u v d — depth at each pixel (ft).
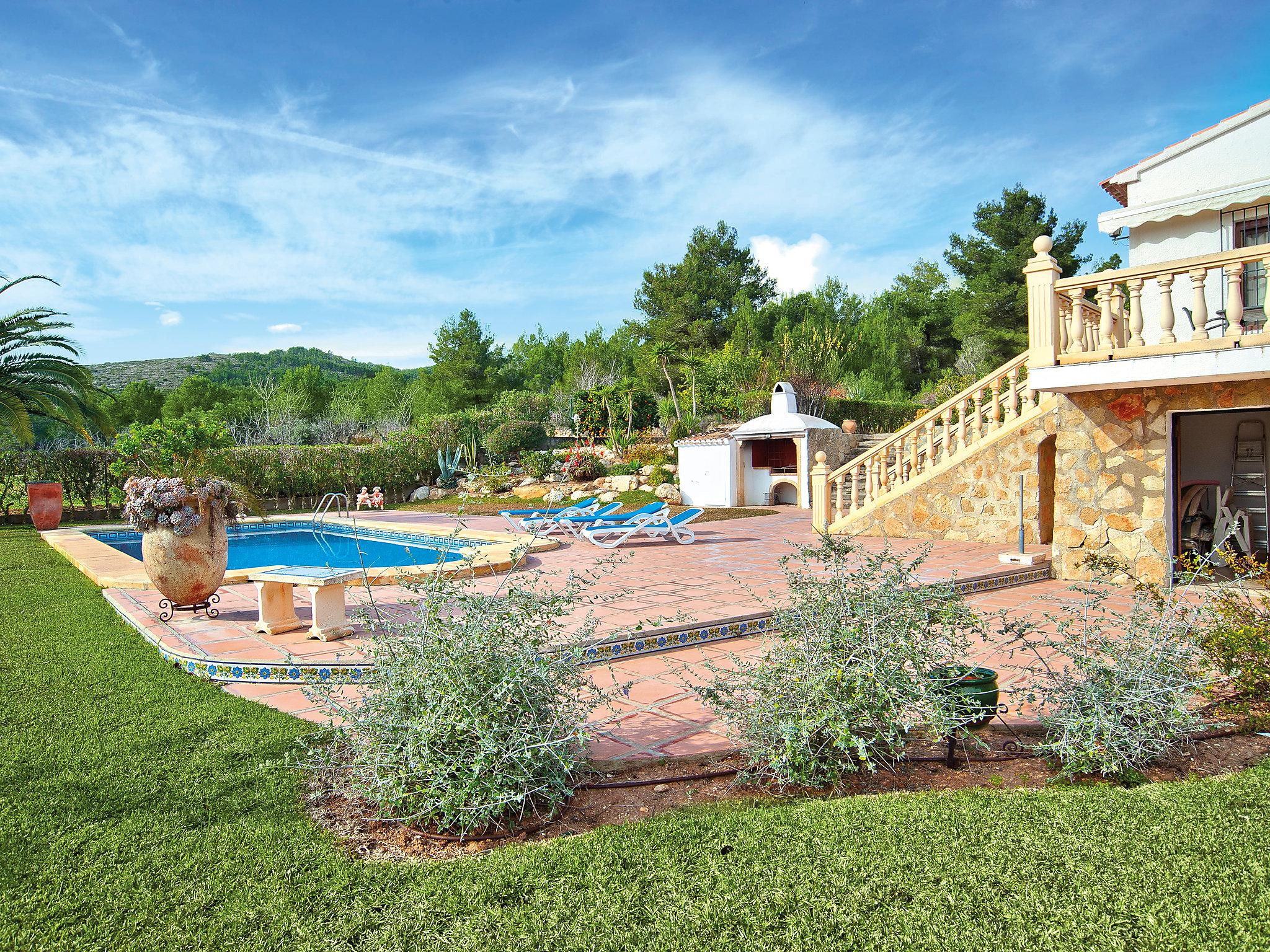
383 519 60.13
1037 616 22.02
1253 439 29.76
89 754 12.21
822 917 7.56
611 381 134.62
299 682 16.84
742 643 20.06
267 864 8.82
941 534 37.50
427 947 7.21
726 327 140.87
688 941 7.21
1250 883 8.07
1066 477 28.07
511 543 39.17
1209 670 13.66
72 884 8.36
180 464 45.65
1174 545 26.91
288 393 143.02
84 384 63.82
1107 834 9.18
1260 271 28.78
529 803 10.37
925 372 134.92
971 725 12.34
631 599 23.79
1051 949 7.02
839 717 10.77
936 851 8.81
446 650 10.80
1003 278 112.06
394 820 9.96
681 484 65.67
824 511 41.47
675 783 11.44
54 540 44.60
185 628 20.70
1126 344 24.72
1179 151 30.32
